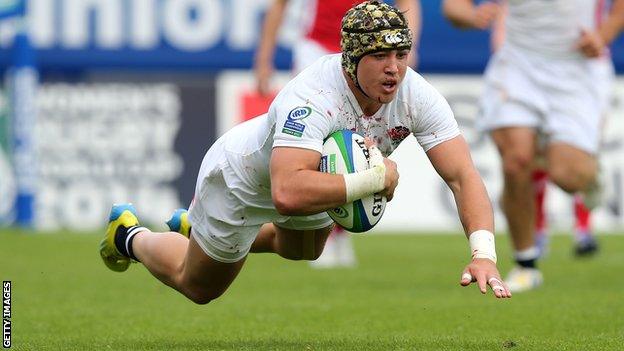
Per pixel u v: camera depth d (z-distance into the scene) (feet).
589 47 118.62
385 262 144.56
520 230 114.52
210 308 97.60
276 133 65.41
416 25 125.18
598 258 151.84
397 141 68.49
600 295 106.22
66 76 188.44
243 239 73.00
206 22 190.80
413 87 67.00
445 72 193.57
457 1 120.16
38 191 186.50
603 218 191.31
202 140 189.57
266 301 102.94
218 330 83.35
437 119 67.46
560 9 119.44
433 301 102.32
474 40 193.57
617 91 191.01
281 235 76.84
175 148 188.65
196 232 73.26
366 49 63.82
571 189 123.34
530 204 114.32
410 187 192.85
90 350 71.56
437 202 192.95
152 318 90.63
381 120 67.15
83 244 161.58
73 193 186.80
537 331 82.07
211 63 190.70
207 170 71.77
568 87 120.78
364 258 150.10
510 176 114.32
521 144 115.55
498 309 95.76
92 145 187.32
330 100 65.51
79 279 122.21
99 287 114.73
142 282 119.65
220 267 73.97
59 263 138.92
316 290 112.68
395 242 174.60
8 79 185.88
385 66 64.08
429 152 68.13
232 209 71.56
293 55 191.62
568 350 70.90
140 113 188.55
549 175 123.95
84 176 187.01
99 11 189.16
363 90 64.95
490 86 119.85
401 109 67.00
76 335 79.97
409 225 192.85
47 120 187.11
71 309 96.27
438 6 193.16
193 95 189.98
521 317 90.38
